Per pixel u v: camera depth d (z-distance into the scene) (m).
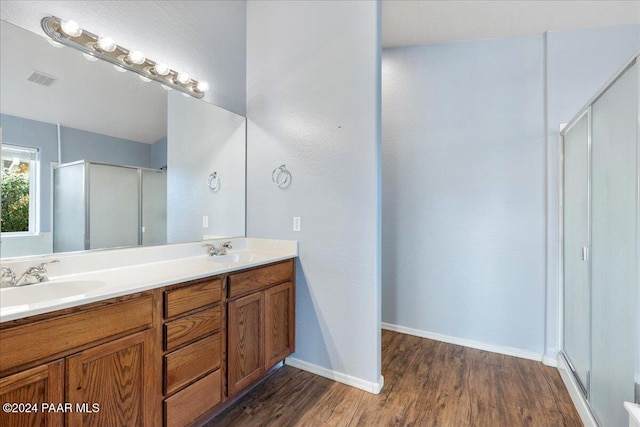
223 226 2.34
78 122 1.59
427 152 2.91
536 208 2.55
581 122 1.93
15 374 0.98
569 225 2.20
